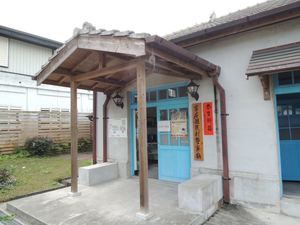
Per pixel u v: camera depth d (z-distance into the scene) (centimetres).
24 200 484
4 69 1227
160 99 617
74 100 514
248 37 469
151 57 354
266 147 441
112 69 434
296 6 389
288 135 561
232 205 462
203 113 520
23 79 1292
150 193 504
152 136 945
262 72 387
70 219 386
